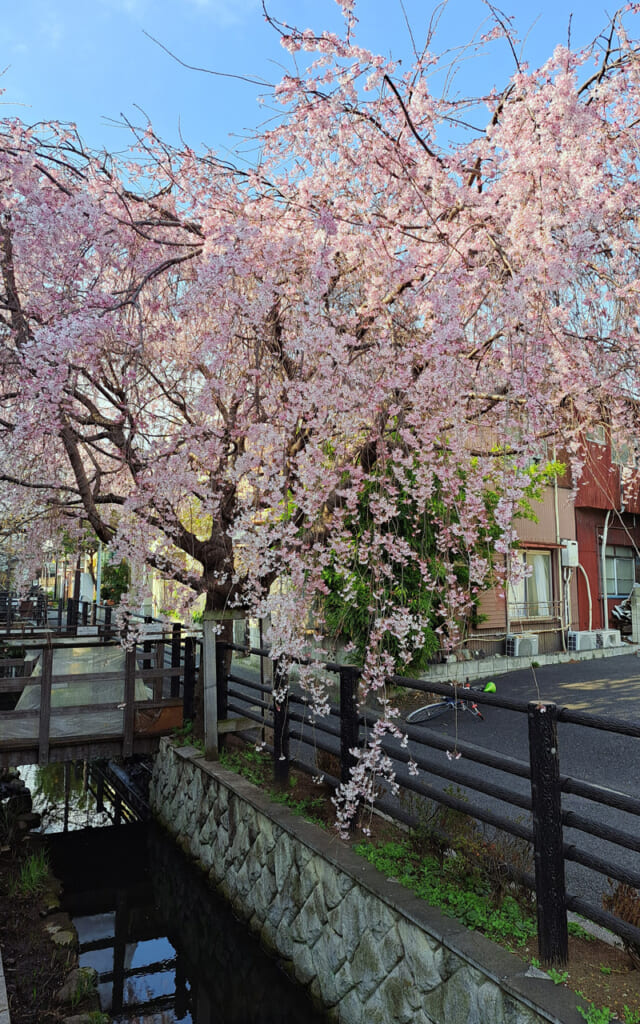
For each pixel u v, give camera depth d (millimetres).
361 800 4359
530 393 3484
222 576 5832
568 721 2891
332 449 4414
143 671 7344
